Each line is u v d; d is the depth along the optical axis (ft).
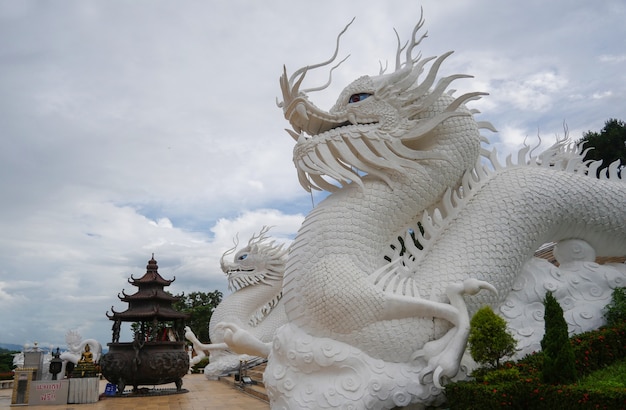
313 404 19.93
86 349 55.21
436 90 24.13
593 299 24.14
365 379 20.06
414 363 20.85
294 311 22.02
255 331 52.75
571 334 22.91
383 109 24.00
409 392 19.99
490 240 23.26
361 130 23.58
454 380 20.65
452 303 21.11
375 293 20.86
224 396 39.04
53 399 36.29
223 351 58.29
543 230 24.67
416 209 24.17
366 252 22.50
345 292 20.71
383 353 20.74
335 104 25.59
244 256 58.34
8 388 60.90
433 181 24.12
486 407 17.19
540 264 25.08
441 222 24.44
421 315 21.06
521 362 20.70
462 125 24.88
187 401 36.06
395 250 23.68
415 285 22.34
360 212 22.90
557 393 16.31
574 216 25.04
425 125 23.79
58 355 42.63
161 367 41.01
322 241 22.36
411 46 25.16
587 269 24.91
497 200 24.40
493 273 22.79
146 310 43.37
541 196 24.52
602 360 20.43
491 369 20.03
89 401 36.83
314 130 25.22
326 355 20.42
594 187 25.35
